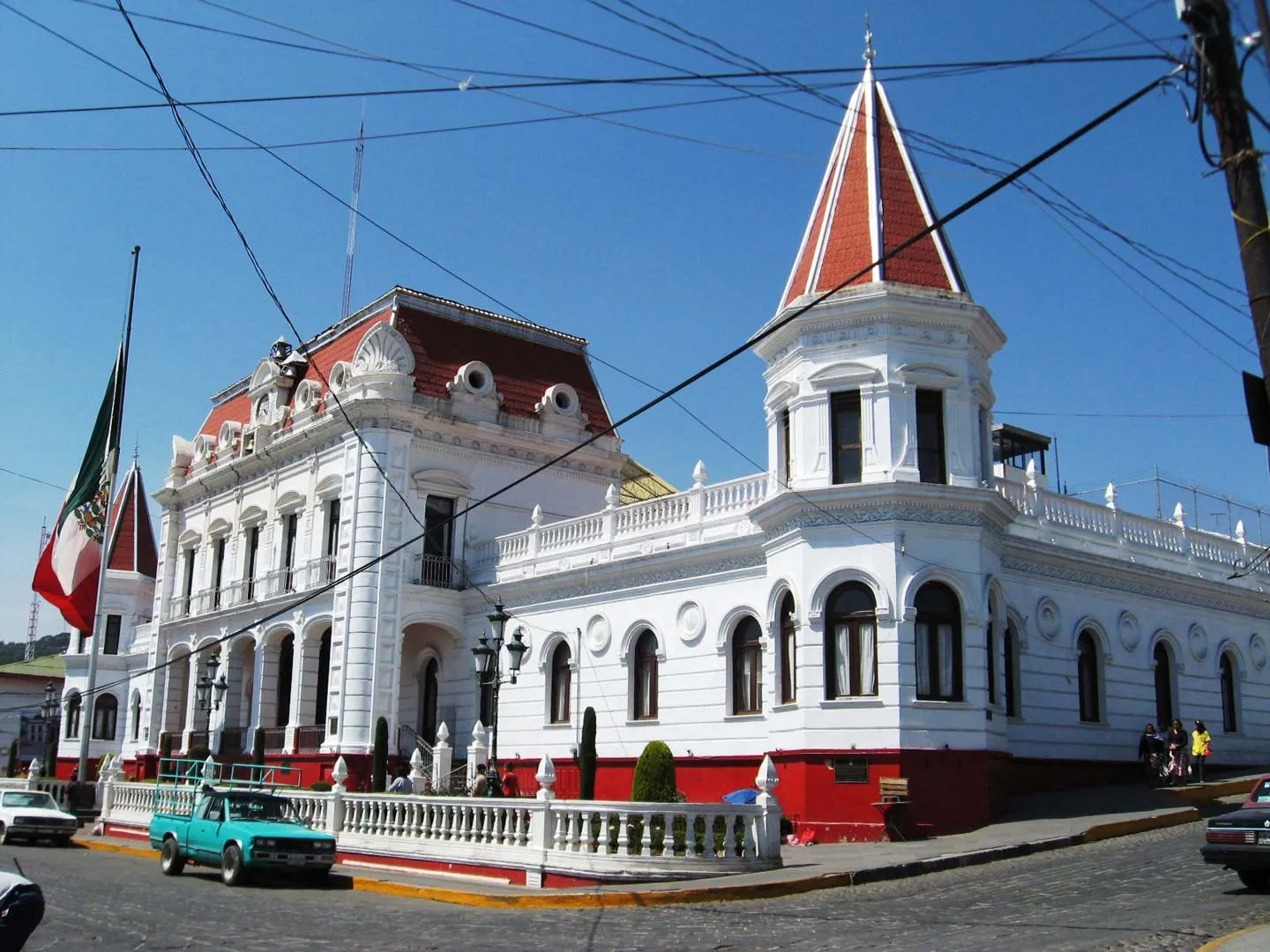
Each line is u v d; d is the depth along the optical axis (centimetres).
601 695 3450
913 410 2728
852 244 2853
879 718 2583
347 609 3934
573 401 4597
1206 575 3781
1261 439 991
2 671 7744
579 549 3669
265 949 1416
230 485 4916
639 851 2056
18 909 1042
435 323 4444
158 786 3453
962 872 2055
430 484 4119
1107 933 1363
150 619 6297
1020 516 3142
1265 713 3891
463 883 2170
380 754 3666
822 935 1441
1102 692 3284
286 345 4925
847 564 2692
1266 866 1667
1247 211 976
